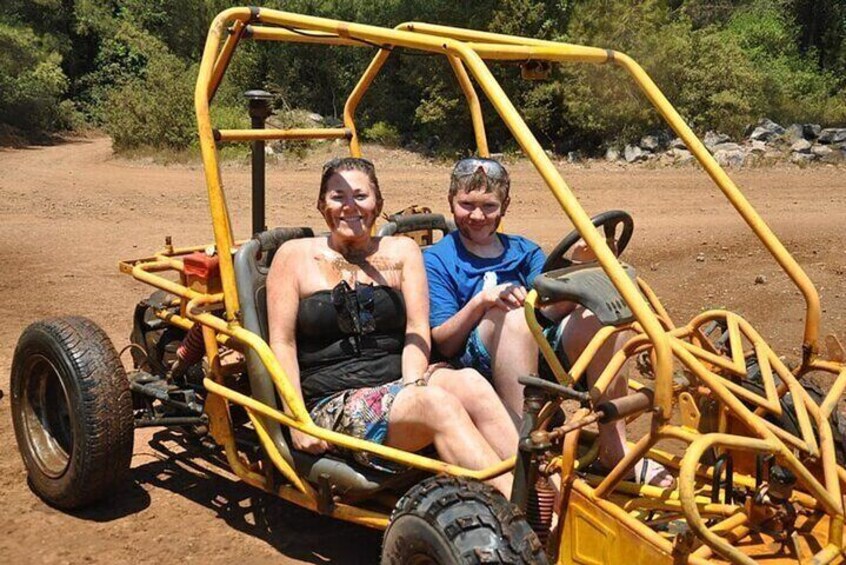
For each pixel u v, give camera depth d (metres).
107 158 24.30
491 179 3.74
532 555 2.54
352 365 3.54
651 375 3.98
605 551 2.92
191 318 3.79
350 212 3.54
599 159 21.05
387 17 26.86
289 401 3.35
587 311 3.51
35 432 4.23
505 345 3.48
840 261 9.20
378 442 3.30
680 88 21.69
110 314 7.30
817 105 24.97
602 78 21.22
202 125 3.68
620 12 21.97
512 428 3.19
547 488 3.01
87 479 3.91
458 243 3.86
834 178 17.16
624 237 3.92
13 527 3.93
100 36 42.12
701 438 2.67
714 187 15.99
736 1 30.92
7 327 6.91
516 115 3.05
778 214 12.72
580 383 3.63
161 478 4.47
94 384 3.86
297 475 3.52
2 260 9.50
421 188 16.14
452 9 24.66
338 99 28.42
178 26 39.72
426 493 2.77
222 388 3.71
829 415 3.16
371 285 3.58
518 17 23.23
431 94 23.09
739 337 3.37
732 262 9.23
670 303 7.59
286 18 3.72
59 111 35.78
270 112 4.62
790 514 2.93
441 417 3.13
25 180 18.25
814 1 30.48
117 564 3.65
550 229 11.38
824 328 6.81
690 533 2.70
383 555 2.87
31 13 40.00
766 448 2.78
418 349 3.54
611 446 3.40
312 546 3.82
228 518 4.07
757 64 26.34
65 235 11.16
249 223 12.16
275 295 3.55
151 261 4.54
